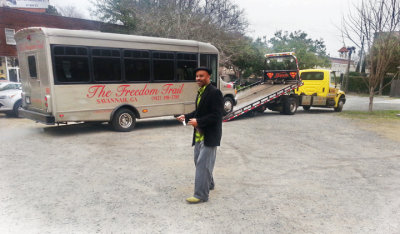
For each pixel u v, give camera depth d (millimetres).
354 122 11633
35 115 8078
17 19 19922
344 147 7391
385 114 14469
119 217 3531
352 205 3990
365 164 5953
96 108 8320
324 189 4566
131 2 22641
